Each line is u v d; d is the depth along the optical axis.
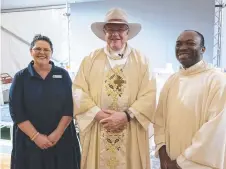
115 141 1.87
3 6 4.95
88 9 4.06
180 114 1.62
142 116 1.83
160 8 3.71
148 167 1.93
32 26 5.09
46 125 2.04
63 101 2.06
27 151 2.05
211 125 1.49
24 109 2.04
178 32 3.66
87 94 1.89
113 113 1.80
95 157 1.91
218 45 3.58
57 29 4.87
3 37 5.38
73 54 4.26
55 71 2.11
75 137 2.19
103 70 1.90
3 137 4.20
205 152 1.49
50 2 4.69
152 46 3.80
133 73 1.89
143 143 1.91
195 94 1.59
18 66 5.45
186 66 1.68
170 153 1.67
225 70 3.27
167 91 1.77
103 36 2.08
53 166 2.07
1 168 3.15
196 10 3.55
